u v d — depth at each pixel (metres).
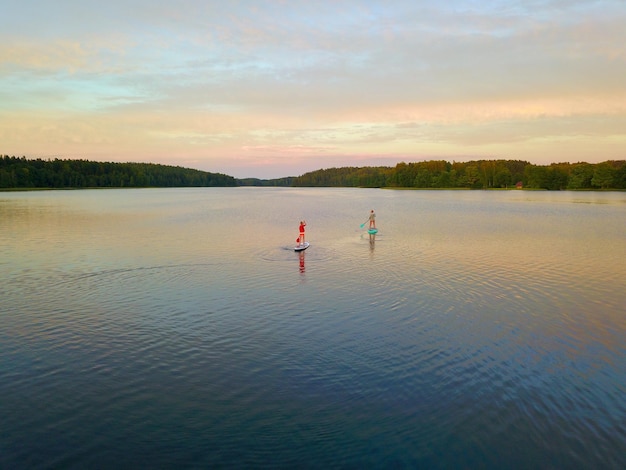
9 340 13.33
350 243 31.38
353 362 11.72
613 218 51.12
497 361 11.81
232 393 10.22
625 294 17.98
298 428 8.91
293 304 16.53
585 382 10.73
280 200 105.31
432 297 17.41
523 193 130.62
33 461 8.00
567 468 7.88
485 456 8.14
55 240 33.12
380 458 8.06
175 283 19.75
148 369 11.41
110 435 8.72
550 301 17.02
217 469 7.80
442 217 53.38
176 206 77.75
